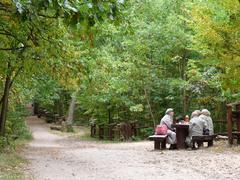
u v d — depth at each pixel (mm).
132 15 25938
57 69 14789
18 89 20953
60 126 41906
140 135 26766
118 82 26500
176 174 9984
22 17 4754
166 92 27875
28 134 30047
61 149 18547
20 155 14719
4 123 17406
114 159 13414
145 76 27109
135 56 26797
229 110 15859
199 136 15617
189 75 23312
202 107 26328
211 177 9430
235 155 12977
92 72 17984
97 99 28297
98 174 10234
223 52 8828
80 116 44875
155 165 11664
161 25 25797
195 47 18156
